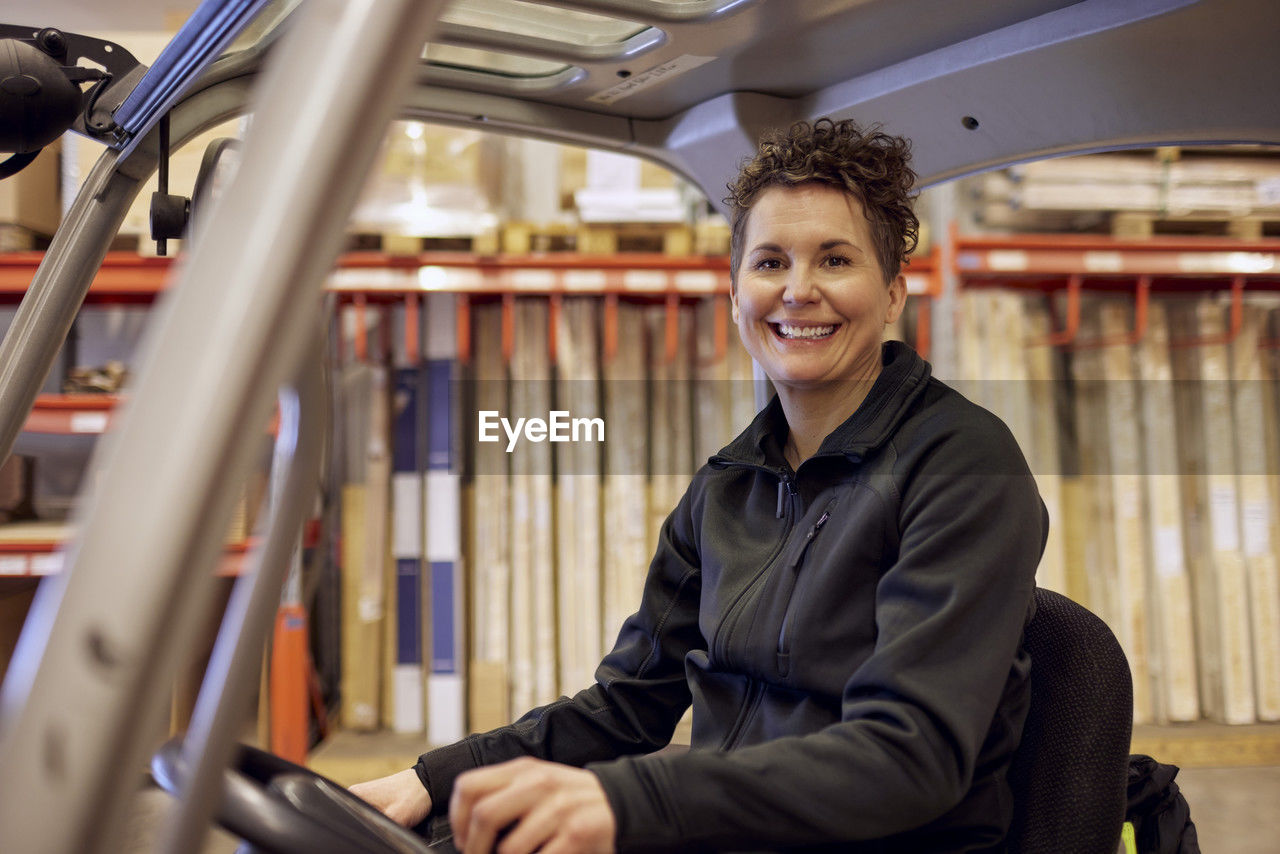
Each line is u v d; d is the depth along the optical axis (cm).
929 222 366
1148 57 110
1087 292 393
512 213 374
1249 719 367
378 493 364
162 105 110
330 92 48
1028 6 112
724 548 123
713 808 81
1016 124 129
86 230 129
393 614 365
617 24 124
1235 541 376
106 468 45
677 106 149
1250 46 105
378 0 49
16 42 110
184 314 46
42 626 44
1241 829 295
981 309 366
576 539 364
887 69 131
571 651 361
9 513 337
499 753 125
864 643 106
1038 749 110
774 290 116
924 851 102
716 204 160
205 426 44
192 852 63
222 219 47
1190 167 352
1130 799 125
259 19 111
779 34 121
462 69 140
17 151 116
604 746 131
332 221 48
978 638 94
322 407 74
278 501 74
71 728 43
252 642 70
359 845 75
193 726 70
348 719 361
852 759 85
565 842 77
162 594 43
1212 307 381
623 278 342
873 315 116
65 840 42
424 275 338
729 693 120
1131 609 368
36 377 129
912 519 103
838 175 114
